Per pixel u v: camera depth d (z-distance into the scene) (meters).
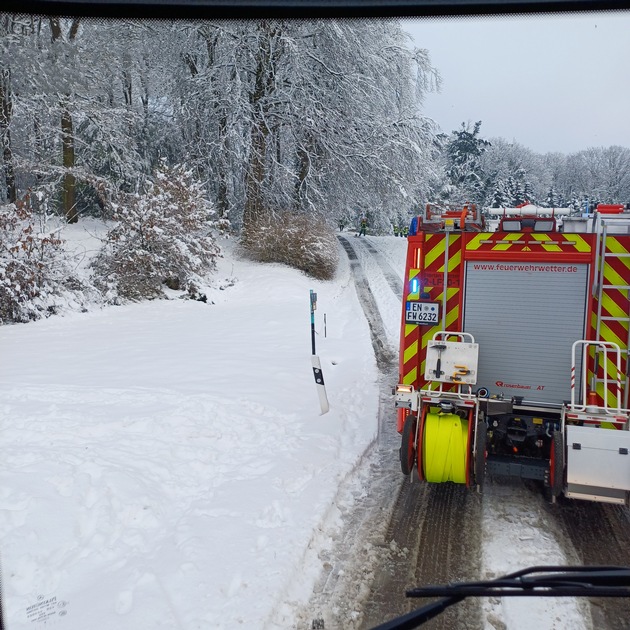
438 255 5.84
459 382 5.38
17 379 8.98
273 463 6.29
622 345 5.21
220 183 26.72
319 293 20.25
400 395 5.58
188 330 13.70
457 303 5.75
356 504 5.63
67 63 22.97
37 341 12.27
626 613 3.91
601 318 5.23
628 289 5.17
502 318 5.53
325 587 4.30
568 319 5.34
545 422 5.42
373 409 8.36
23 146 24.81
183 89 26.73
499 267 5.52
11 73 22.00
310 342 12.48
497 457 5.49
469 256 5.57
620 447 4.72
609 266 5.25
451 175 61.25
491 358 5.57
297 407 8.24
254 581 4.20
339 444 6.94
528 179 73.25
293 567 4.40
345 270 25.72
